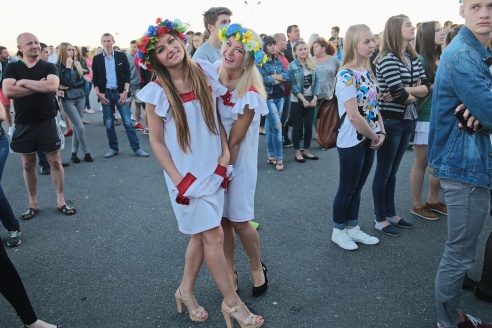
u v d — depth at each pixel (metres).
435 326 2.21
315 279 2.69
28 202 4.23
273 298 2.49
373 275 2.72
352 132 2.81
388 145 3.14
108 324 2.28
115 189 4.58
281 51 6.54
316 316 2.32
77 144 5.71
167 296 2.53
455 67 1.78
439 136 1.93
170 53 1.93
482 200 1.87
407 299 2.46
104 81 5.72
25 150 3.63
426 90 3.04
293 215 3.76
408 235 3.30
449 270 1.98
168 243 3.23
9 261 2.06
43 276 2.79
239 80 2.13
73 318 2.34
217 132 2.09
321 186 4.57
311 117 5.52
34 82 3.47
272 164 5.51
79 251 3.13
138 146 6.03
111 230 3.50
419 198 3.63
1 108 3.03
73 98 5.62
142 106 8.69
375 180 3.31
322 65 5.68
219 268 2.11
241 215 2.29
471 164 1.82
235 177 2.25
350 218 3.15
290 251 3.08
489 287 2.40
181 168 2.05
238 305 2.17
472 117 1.78
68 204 4.14
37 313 2.38
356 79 2.70
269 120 5.13
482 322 2.15
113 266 2.90
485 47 1.84
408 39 2.99
